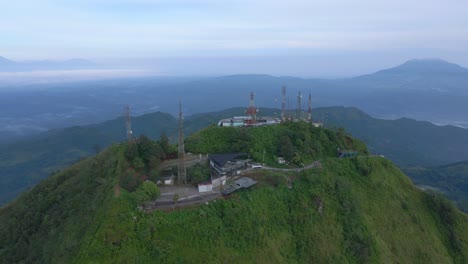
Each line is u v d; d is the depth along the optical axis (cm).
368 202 8019
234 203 6212
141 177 6844
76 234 5616
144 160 7250
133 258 4919
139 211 5562
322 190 7450
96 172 7394
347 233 6962
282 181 7269
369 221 7519
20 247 6444
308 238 6519
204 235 5522
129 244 5078
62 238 5784
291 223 6644
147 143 7412
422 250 7681
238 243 5703
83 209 6253
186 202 6125
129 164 6988
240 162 7856
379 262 6838
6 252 6500
